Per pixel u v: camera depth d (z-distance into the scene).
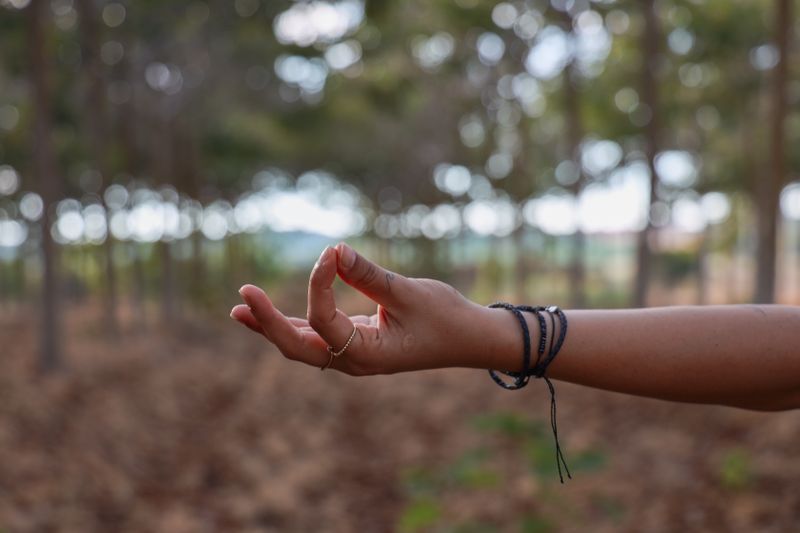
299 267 40.19
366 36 14.56
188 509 5.82
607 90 14.46
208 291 19.64
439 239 27.53
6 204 18.58
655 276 25.89
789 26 8.07
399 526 5.41
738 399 1.13
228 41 14.08
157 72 14.95
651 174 10.70
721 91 14.59
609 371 1.09
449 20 14.56
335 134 23.89
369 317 1.13
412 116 23.00
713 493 5.28
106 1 12.70
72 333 15.87
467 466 5.19
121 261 22.33
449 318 1.05
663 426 7.20
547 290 25.39
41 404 8.48
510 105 17.86
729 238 21.80
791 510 4.78
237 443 7.82
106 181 13.41
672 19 12.51
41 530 5.12
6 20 11.21
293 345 1.03
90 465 6.55
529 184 19.61
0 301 23.14
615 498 5.29
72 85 13.78
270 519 5.64
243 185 23.48
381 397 10.29
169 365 12.63
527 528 4.57
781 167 8.19
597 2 12.48
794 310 1.13
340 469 6.94
